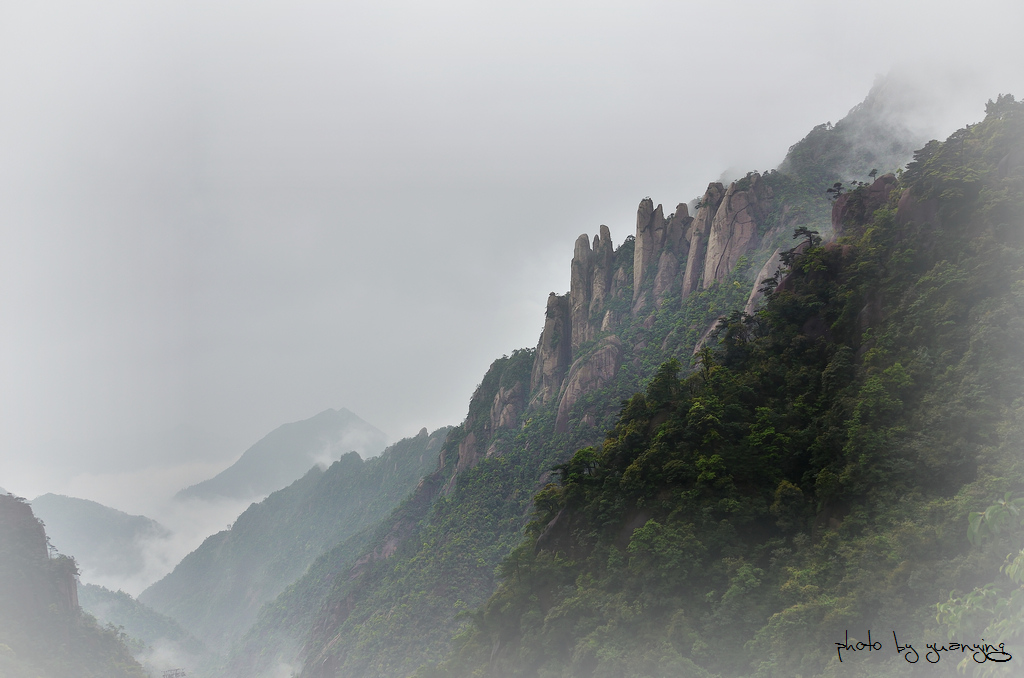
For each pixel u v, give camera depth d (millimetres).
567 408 162000
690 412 82500
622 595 72500
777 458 75375
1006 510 27797
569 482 94938
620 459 89938
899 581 55188
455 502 174625
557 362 189875
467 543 155250
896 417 68250
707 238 165000
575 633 74688
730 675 60375
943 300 71688
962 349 67188
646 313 170250
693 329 141875
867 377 73250
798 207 152375
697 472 77375
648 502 80250
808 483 72188
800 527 69000
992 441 59844
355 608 179500
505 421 197875
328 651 174625
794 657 56031
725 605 64188
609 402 150875
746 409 82625
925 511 58875
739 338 97125
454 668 94688
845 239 94750
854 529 63719
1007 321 64438
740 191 159750
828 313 87812
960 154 84812
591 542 85062
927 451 63094
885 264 81812
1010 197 73312
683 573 68938
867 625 54781
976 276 69375
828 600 58094
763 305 113812
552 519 94312
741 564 67562
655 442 84500
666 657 62531
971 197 77438
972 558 52031
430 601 146875
